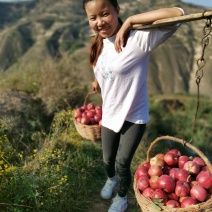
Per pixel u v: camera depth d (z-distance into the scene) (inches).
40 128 207.0
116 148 123.4
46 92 251.0
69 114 196.2
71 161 155.0
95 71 111.9
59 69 272.7
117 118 111.1
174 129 371.2
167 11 88.8
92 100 289.4
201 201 93.5
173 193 96.8
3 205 112.8
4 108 207.6
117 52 98.6
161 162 105.9
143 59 102.9
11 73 298.7
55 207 122.9
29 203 117.2
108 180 140.8
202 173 98.9
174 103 628.1
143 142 200.5
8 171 117.6
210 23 79.6
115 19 100.3
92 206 137.6
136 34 97.5
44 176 123.6
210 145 349.7
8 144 157.1
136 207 138.5
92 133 140.7
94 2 96.1
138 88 106.3
